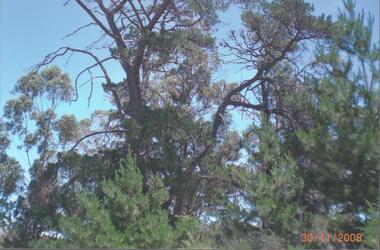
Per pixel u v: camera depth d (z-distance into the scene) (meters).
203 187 22.03
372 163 15.41
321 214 16.70
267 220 15.99
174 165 21.23
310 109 17.52
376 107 15.95
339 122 15.98
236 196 18.50
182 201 21.84
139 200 17.44
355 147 15.57
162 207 21.23
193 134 22.73
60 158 23.31
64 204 20.75
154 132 21.81
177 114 22.62
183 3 24.61
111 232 16.27
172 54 24.94
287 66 23.47
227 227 16.66
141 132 21.84
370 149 15.34
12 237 20.72
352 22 16.72
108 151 23.27
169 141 22.02
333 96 16.42
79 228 16.86
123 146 23.52
